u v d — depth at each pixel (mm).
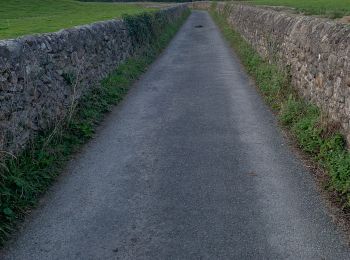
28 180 4809
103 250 3791
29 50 5766
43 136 5879
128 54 12516
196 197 4695
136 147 6246
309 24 7398
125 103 8734
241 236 3938
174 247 3801
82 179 5184
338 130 5523
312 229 4020
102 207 4527
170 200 4645
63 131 6273
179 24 30266
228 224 4141
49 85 6305
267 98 8703
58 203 4613
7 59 5098
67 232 4074
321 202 4508
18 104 5258
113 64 10617
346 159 4824
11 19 19109
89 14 23797
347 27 5859
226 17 29719
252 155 5844
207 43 19266
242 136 6629
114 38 10945
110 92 8836
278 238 3895
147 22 16047
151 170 5434
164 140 6531
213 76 11586
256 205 4488
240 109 8148
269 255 3652
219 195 4727
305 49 7379
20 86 5348
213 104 8586
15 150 5074
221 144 6309
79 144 6285
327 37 6195
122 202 4625
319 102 6469
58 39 6906
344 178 4648
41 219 4301
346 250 3701
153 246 3826
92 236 4008
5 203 4305
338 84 5590
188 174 5293
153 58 14812
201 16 42844
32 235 4027
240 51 15422
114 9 31812
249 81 10758
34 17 21141
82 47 8086
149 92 9742
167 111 8141
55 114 6422
